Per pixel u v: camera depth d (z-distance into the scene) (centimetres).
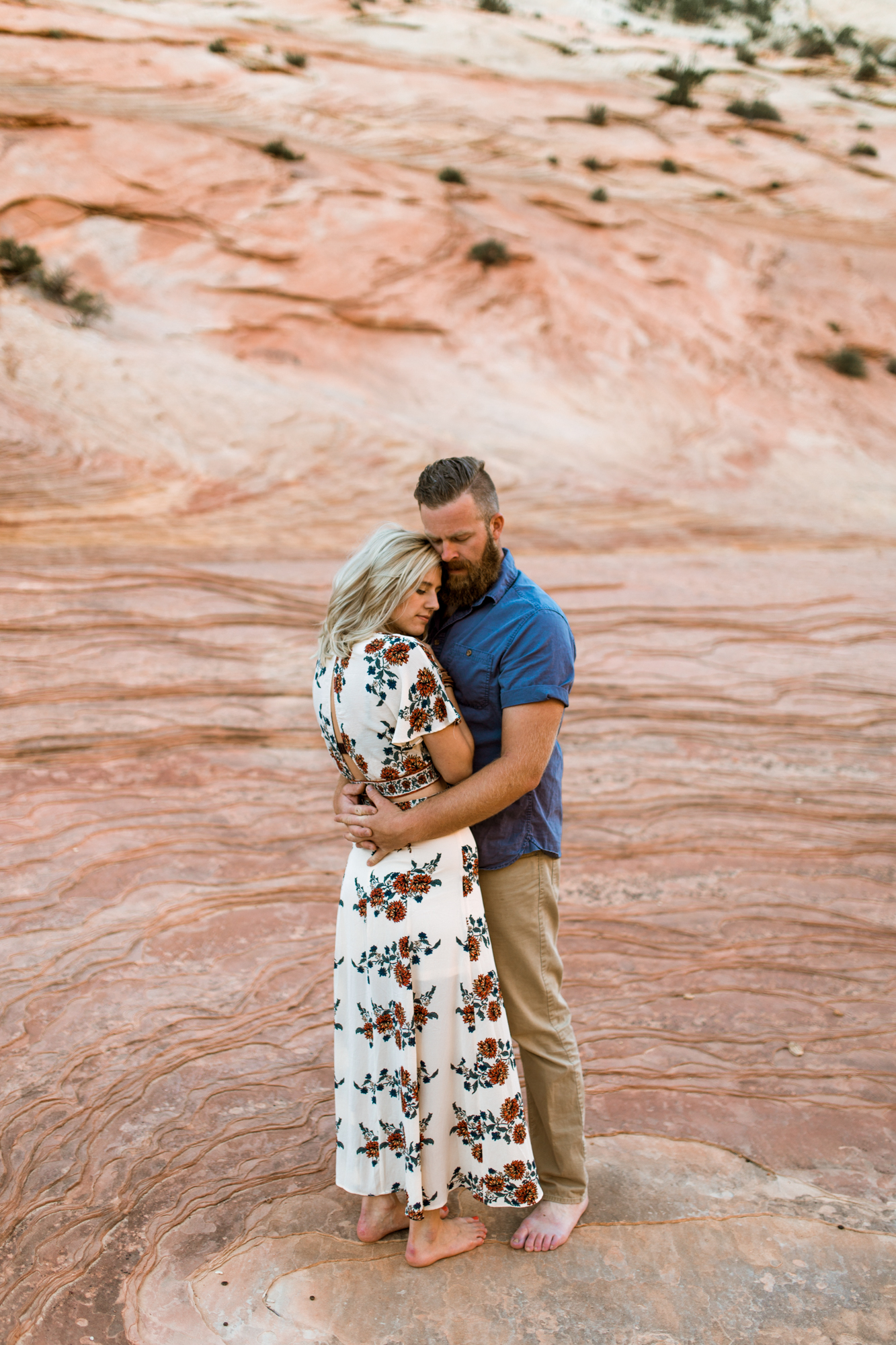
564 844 469
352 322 2105
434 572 213
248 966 359
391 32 3791
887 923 410
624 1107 295
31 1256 238
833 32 5556
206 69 3014
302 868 427
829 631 839
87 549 898
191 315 1994
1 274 1853
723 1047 325
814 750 599
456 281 2286
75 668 603
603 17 4897
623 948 384
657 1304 228
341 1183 235
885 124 3978
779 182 3284
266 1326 221
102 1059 306
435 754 219
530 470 1645
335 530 1116
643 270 2592
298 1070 309
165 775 499
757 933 399
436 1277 235
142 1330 220
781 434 2136
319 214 2312
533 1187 231
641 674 707
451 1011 224
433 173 2700
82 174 2216
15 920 370
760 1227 251
